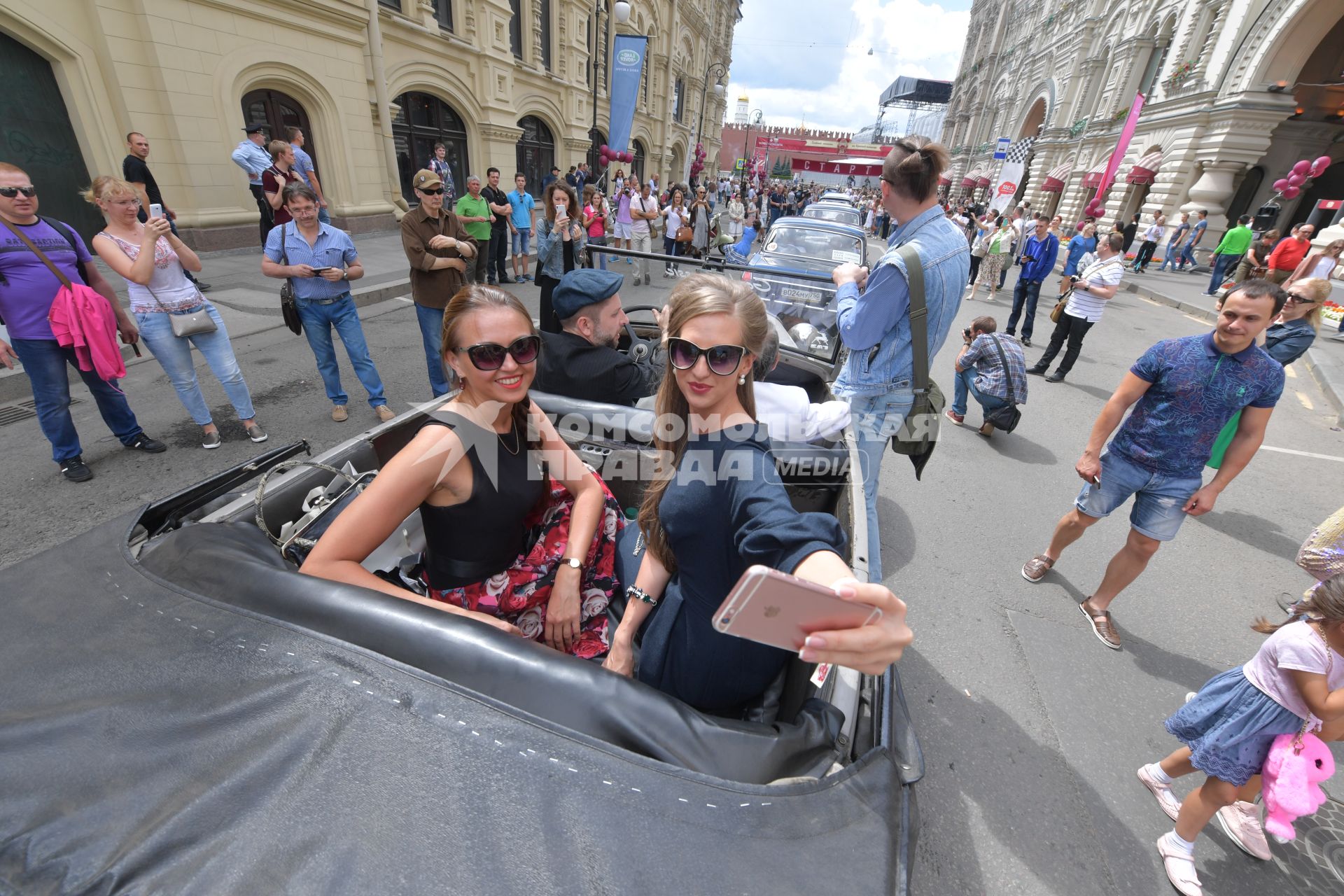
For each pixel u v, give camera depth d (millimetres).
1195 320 10617
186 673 967
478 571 1604
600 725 944
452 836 763
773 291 3188
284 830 753
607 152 16359
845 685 1237
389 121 11344
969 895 1743
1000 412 4754
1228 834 1949
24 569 1220
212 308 3602
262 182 7316
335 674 961
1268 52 14688
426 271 4246
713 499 1095
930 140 2084
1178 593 3197
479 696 934
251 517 1574
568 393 2451
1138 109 16641
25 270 2992
